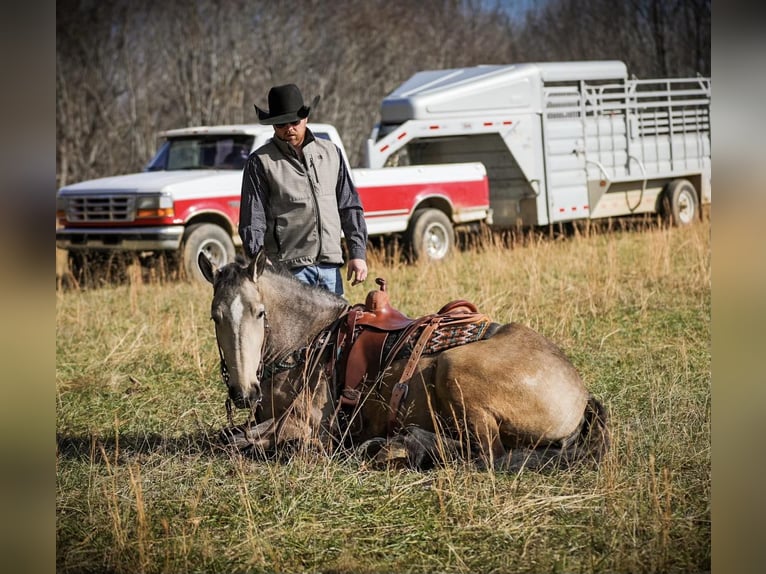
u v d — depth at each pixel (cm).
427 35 5603
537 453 729
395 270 1950
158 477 775
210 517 698
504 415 723
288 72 4450
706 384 977
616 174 2656
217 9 4262
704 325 1302
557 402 720
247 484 749
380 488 726
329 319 805
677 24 4894
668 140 2809
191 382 1124
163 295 1727
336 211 884
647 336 1256
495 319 1366
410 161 2595
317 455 772
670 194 2772
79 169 3828
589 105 2595
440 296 1584
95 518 701
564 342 1224
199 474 780
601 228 2689
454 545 631
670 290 1583
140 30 4259
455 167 2266
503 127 2403
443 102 2323
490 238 2277
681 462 755
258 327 736
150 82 4259
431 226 2178
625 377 1036
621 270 1794
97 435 925
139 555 634
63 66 3853
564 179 2531
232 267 743
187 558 629
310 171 864
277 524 678
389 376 766
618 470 718
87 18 3966
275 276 795
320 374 786
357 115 4669
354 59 4759
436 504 697
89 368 1210
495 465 725
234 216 1962
